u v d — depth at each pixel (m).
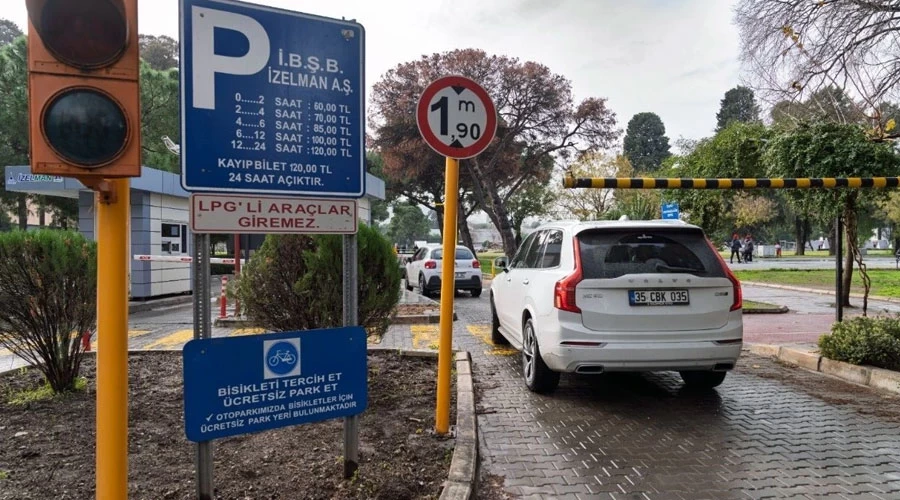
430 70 26.16
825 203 7.38
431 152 28.11
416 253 19.22
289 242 5.45
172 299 14.71
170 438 4.19
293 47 3.25
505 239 26.91
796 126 7.59
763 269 29.48
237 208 3.10
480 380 6.54
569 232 5.72
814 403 5.62
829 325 11.13
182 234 15.83
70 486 3.37
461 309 13.62
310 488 3.36
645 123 66.75
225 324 10.76
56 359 5.25
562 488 3.75
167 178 14.71
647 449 4.43
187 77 3.01
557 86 26.30
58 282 5.11
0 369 7.29
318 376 3.31
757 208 43.41
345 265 3.47
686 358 5.14
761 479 3.87
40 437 4.20
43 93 2.29
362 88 3.46
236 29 3.11
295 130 3.26
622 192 28.62
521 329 6.52
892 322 6.85
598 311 5.16
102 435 2.51
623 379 6.61
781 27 9.07
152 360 6.78
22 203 24.78
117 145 2.36
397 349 7.50
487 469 4.06
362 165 3.47
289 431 4.41
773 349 7.90
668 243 5.52
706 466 4.09
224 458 3.82
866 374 6.35
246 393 3.08
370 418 4.75
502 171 29.31
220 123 3.07
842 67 8.72
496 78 25.81
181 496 3.23
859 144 6.83
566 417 5.20
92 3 2.30
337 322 5.48
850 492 3.66
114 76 2.36
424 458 3.90
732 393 6.00
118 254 2.50
